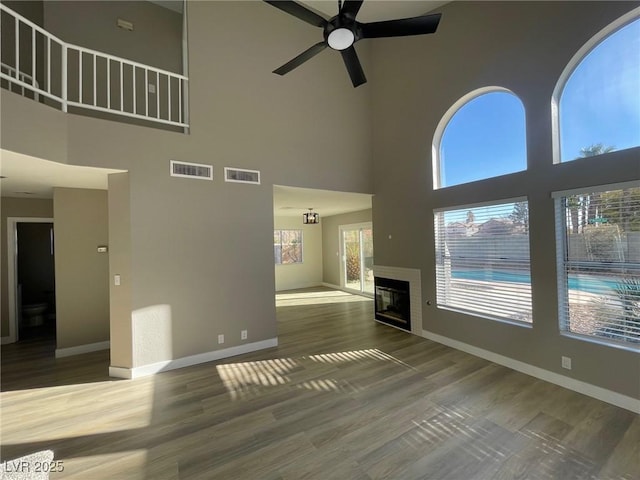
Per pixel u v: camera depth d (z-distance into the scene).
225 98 3.95
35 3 4.08
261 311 4.18
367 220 7.91
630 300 2.58
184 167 3.66
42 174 3.42
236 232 4.00
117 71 4.55
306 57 2.72
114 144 3.24
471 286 3.91
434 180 4.31
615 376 2.62
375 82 5.24
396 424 2.41
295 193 5.08
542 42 3.07
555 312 3.02
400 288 4.96
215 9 3.89
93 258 4.43
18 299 5.21
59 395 2.99
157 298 3.50
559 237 3.00
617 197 2.65
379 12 4.41
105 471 1.97
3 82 3.86
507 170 3.49
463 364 3.55
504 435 2.25
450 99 4.02
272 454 2.10
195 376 3.36
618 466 1.93
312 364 3.63
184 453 2.12
